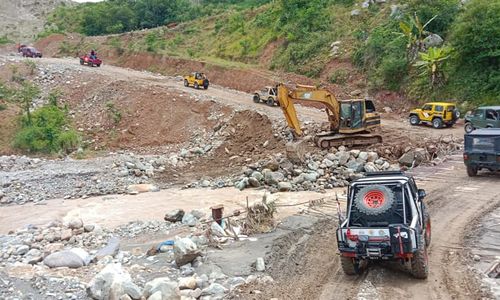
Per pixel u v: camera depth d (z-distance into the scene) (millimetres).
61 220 21469
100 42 81125
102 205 24031
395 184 11906
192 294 10781
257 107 41312
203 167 32750
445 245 14148
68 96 52562
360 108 30438
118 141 43156
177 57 63094
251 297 10617
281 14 63406
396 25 48344
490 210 17328
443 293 10977
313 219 17266
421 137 31609
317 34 55125
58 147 41969
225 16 79938
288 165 26453
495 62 38438
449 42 41250
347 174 25125
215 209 16953
